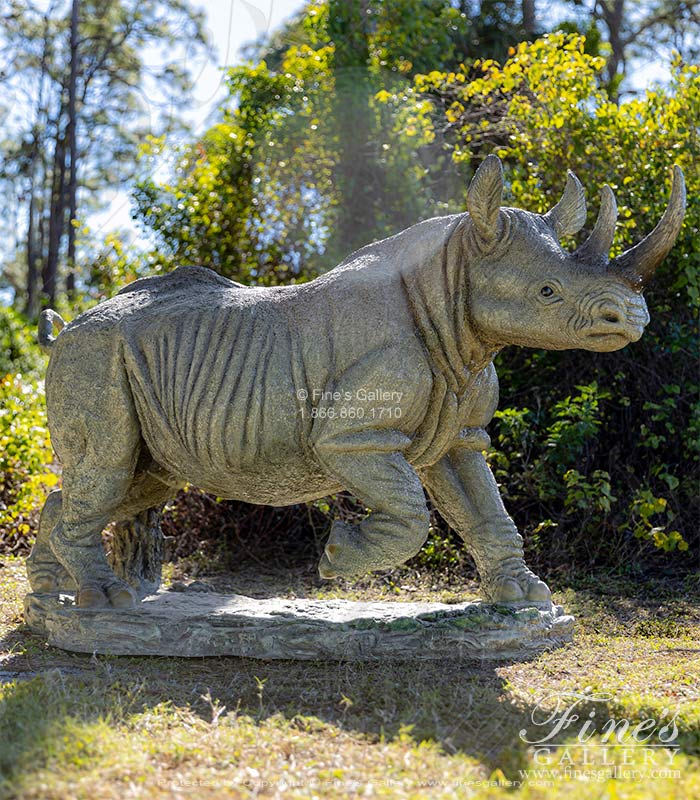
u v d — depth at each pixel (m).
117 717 4.14
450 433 5.33
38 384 10.09
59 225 24.42
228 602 5.75
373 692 4.59
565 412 7.97
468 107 10.28
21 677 4.90
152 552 6.29
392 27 11.84
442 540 7.74
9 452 8.77
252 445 5.26
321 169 10.41
